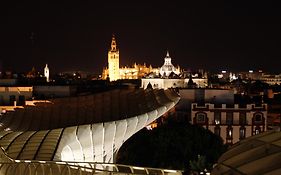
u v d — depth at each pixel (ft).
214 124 295.07
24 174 105.60
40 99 286.05
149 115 150.51
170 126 222.07
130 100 171.32
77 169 99.76
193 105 297.33
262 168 56.18
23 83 328.90
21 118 178.29
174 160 197.77
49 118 176.65
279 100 414.21
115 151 157.99
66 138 135.44
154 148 203.21
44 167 107.76
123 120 144.77
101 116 169.07
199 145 206.80
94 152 147.54
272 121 336.08
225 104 297.12
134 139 216.13
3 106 277.85
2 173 108.88
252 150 61.98
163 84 620.08
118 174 89.66
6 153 122.11
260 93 550.77
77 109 179.01
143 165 199.82
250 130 294.46
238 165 60.03
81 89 396.57
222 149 209.67
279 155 57.26
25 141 133.69
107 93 182.60
